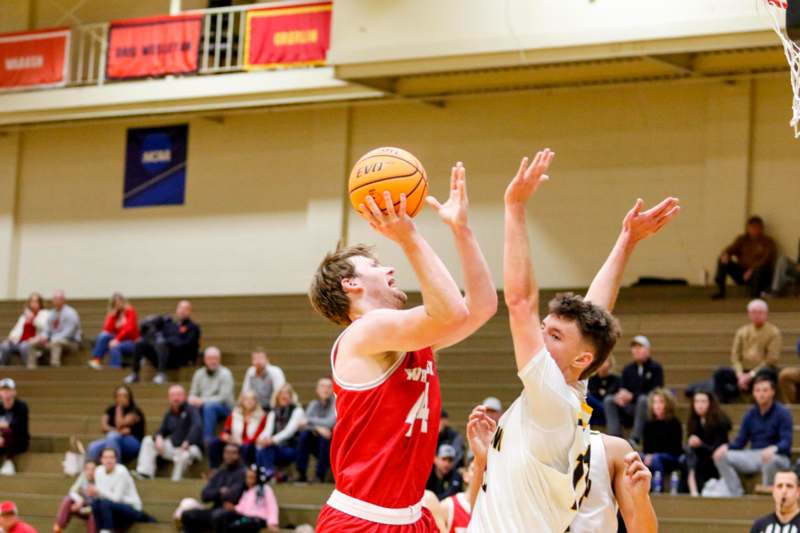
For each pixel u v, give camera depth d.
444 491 16.28
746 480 15.80
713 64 22.14
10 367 25.12
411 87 24.69
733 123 23.12
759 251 21.56
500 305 23.27
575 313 5.46
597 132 24.48
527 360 5.21
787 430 15.41
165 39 26.58
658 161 23.86
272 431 18.67
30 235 30.41
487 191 25.34
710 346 20.12
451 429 17.23
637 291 22.89
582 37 20.69
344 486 5.35
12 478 20.77
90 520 18.27
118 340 24.56
